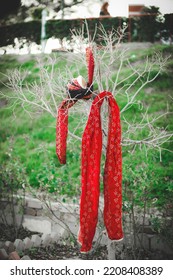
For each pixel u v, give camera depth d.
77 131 5.39
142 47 6.74
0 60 7.23
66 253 4.15
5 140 6.20
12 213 4.61
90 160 3.21
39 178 4.41
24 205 4.66
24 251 4.15
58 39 7.11
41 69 3.82
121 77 6.33
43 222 4.56
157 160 5.14
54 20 7.14
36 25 7.25
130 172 4.19
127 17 6.85
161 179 4.85
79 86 3.34
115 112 3.25
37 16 7.30
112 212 3.24
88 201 3.22
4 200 4.76
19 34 7.38
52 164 4.43
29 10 7.46
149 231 4.06
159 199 4.62
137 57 6.54
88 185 3.22
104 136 3.52
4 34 7.45
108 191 3.25
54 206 4.45
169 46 6.67
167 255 3.98
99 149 3.19
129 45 6.80
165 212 4.26
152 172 4.20
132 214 3.95
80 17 6.97
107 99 3.29
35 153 5.82
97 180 3.19
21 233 4.59
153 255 3.98
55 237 4.36
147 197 4.24
